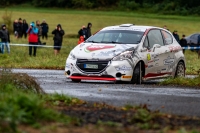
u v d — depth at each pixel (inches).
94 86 1179.9
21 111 612.1
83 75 1262.3
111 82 1320.1
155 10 7234.3
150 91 1085.1
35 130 582.9
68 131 585.3
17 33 3870.6
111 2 7667.3
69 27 5511.8
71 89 1104.8
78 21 6141.7
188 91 1107.3
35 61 1998.0
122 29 1370.6
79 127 612.1
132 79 1272.1
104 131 589.0
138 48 1295.5
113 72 1243.2
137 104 869.2
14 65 1903.3
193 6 7165.4
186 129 624.4
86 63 1259.2
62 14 6855.3
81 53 1275.8
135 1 7623.0
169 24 5930.1
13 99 661.9
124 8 7485.2
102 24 5925.2
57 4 7795.3
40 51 2586.1
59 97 859.4
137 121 657.6
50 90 1078.4
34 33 2335.1
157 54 1350.9
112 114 710.5
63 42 3516.2
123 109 768.9
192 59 2524.6
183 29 5477.4
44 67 1855.3
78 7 7706.7
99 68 1249.4
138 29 1369.3
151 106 848.9
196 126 647.8
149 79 1328.7
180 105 869.8
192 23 6082.7
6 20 4682.6
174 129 623.2
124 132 590.6
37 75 1489.9
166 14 7086.6
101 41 1341.0
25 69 1752.0
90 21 6161.4
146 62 1307.8
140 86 1198.9
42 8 7805.1
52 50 2687.0
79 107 781.3
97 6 7667.3
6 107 607.2
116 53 1259.8
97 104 823.1
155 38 1378.0
